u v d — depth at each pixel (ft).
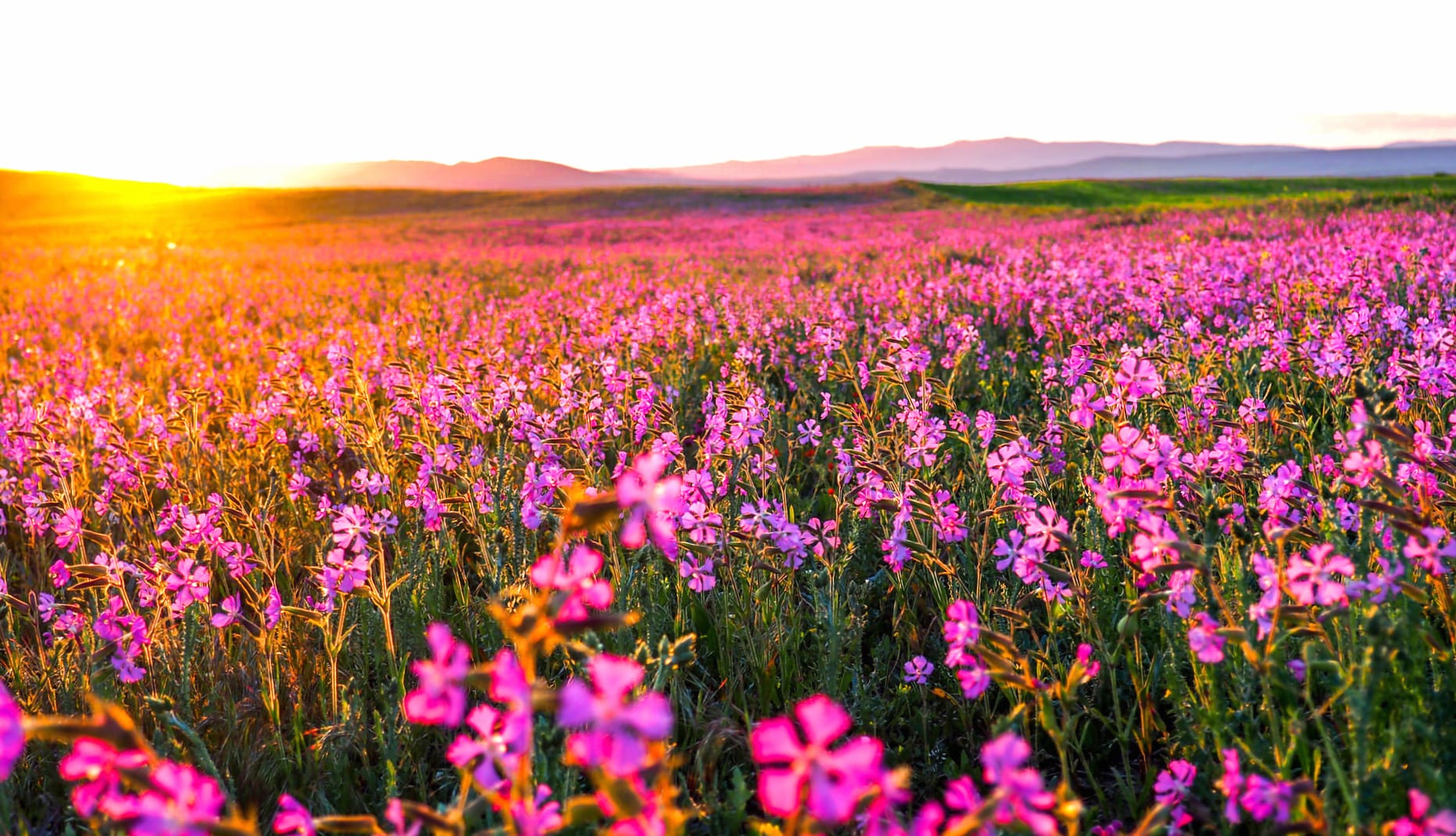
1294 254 36.14
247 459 19.27
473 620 11.92
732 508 12.39
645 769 4.60
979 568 11.50
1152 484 8.87
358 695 10.24
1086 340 17.66
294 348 32.68
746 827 8.66
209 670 11.30
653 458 4.49
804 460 19.39
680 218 181.98
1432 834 5.38
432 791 10.00
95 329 44.65
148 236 144.25
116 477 16.21
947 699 11.02
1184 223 76.07
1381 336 18.97
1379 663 6.46
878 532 14.44
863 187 239.71
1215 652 7.13
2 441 18.56
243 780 9.41
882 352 24.26
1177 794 7.85
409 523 14.46
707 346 29.22
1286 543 10.54
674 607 12.96
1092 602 10.80
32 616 11.40
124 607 11.55
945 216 134.62
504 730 5.00
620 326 25.67
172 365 32.83
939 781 10.05
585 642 7.87
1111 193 189.88
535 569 4.64
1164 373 16.96
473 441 15.42
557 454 14.92
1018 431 12.94
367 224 193.16
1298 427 14.21
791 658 11.53
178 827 4.00
